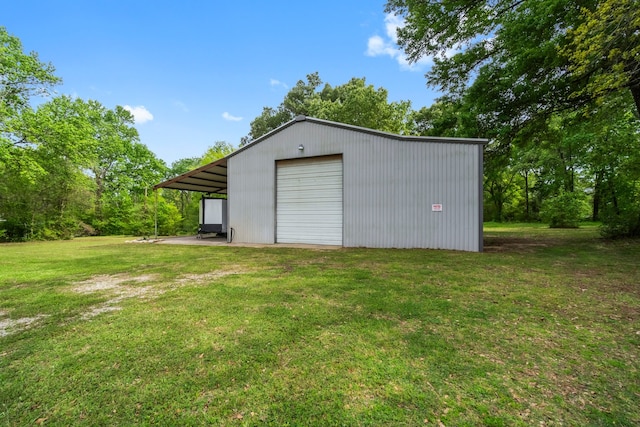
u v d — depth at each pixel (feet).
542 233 47.16
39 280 16.85
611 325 9.43
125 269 20.13
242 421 5.26
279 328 9.25
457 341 8.29
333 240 33.83
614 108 28.86
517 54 27.37
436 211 28.55
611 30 16.81
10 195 49.34
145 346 8.16
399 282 15.10
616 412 5.40
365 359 7.32
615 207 37.29
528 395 5.90
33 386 6.40
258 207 37.96
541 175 75.31
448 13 30.73
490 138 34.58
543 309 10.89
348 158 32.65
